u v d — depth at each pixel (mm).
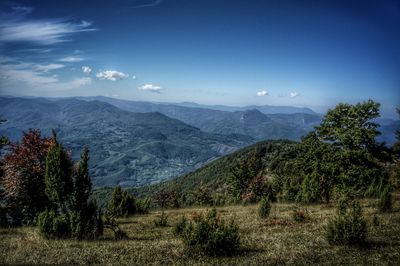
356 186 35094
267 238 17703
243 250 15289
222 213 31766
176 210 40156
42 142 27141
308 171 40906
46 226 18594
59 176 19359
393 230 17922
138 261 13438
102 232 19688
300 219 24141
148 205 41406
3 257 13734
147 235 20438
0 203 27266
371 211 25625
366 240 15727
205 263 13336
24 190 26531
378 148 36219
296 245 15766
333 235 15711
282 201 48062
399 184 37562
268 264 12922
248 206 41625
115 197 33844
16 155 26516
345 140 35406
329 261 12898
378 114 35250
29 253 14461
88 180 19906
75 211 19234
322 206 34188
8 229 23031
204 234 15031
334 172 36500
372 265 12203
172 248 15430
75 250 15109
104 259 13664
